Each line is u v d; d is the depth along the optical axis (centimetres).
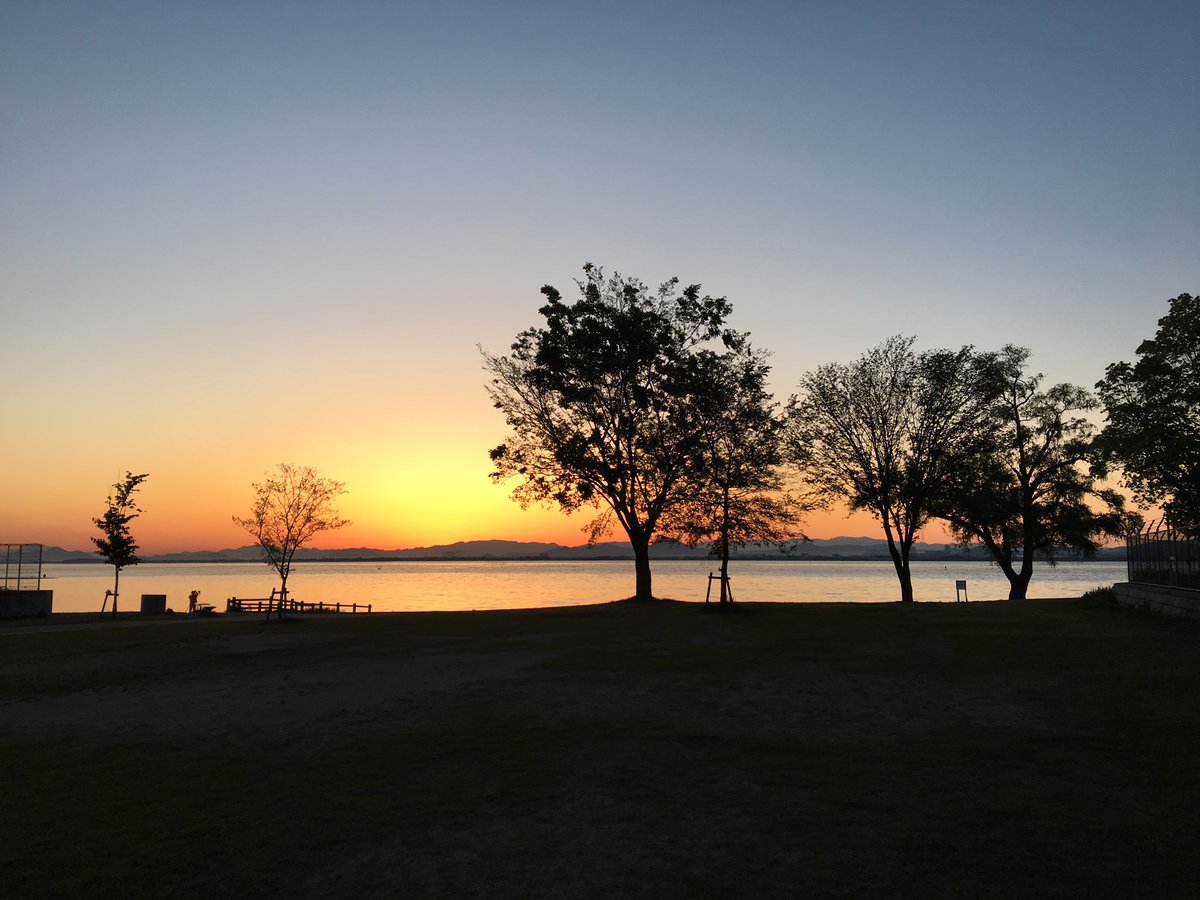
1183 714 1149
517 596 10425
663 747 1054
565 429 3903
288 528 3712
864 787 869
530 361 4006
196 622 3534
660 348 3847
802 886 619
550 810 811
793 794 848
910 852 682
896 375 4244
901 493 4172
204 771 988
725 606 3089
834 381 4341
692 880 634
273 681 1670
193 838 750
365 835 752
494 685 1538
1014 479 4584
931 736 1090
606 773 937
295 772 973
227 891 632
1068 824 742
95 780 955
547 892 618
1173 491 3209
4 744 1162
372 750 1070
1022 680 1448
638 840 724
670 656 1852
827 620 2589
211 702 1460
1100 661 1590
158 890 635
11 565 4522
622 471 3781
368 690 1530
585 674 1633
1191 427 3094
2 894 627
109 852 717
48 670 1905
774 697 1374
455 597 10188
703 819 775
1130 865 648
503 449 3997
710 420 3738
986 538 4700
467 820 788
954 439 4169
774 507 3825
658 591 11069
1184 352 3098
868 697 1359
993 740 1057
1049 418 4600
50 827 786
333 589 12888
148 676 1786
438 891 626
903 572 4247
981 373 4156
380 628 2781
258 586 13788
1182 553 2280
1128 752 980
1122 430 3256
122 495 4566
